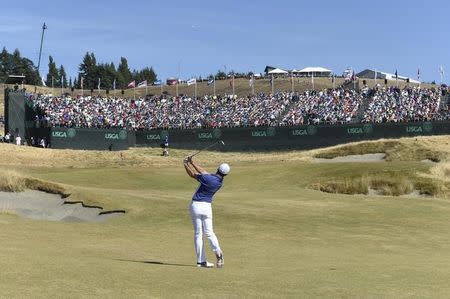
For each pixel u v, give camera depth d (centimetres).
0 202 2581
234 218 2270
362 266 1313
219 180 1239
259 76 15325
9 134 7162
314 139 6894
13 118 7194
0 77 17775
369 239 1958
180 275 1072
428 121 6400
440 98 7706
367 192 3425
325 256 1538
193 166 1252
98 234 1872
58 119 7538
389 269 1260
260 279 1066
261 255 1534
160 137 7456
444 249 1794
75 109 8281
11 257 1138
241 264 1323
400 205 2752
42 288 846
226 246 1723
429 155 4947
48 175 4341
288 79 14325
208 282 1003
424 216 2470
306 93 8694
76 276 969
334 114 7544
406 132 6481
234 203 2658
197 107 8706
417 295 938
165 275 1059
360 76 14325
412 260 1477
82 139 7125
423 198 3098
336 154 5434
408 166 3906
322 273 1173
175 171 4609
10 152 5781
